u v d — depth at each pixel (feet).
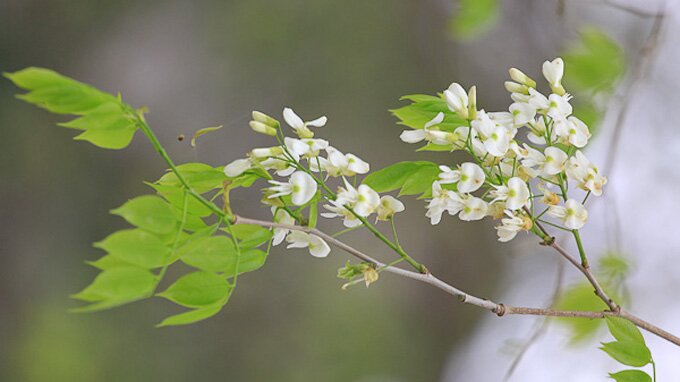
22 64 6.47
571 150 2.77
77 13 6.59
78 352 6.18
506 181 2.78
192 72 6.63
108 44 6.60
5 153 6.36
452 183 2.82
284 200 2.75
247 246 2.72
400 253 2.73
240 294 6.58
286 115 2.72
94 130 2.60
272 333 6.57
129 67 6.57
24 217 6.33
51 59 6.49
